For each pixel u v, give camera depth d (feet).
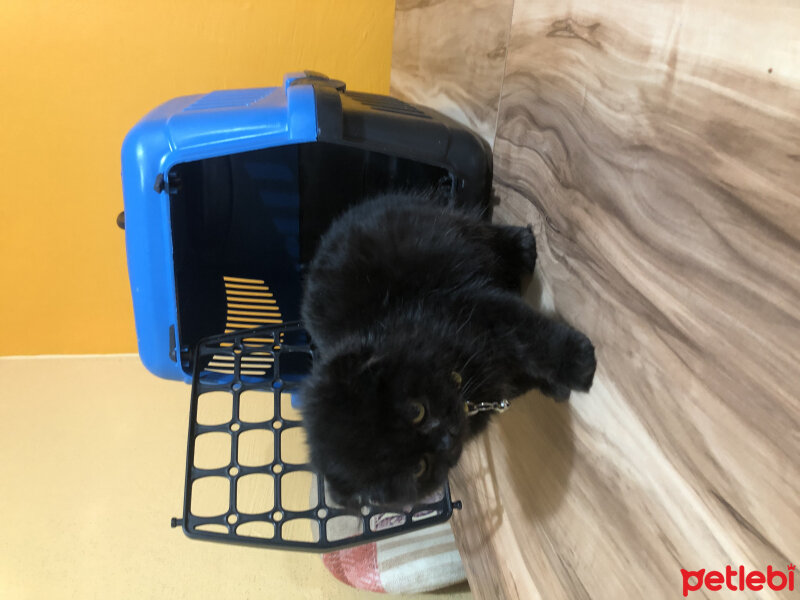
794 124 1.17
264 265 3.66
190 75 4.57
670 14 1.52
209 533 2.35
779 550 1.24
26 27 4.20
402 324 2.26
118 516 4.03
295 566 3.74
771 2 1.21
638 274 1.70
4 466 4.35
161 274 2.94
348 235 2.67
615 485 1.83
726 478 1.38
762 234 1.26
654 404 1.64
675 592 1.56
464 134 2.84
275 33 4.55
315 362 2.52
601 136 1.88
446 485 2.64
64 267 5.06
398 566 3.38
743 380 1.32
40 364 5.34
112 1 4.23
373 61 4.78
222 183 3.38
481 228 2.57
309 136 2.60
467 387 2.21
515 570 2.49
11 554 3.80
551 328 2.05
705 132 1.41
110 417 4.80
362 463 1.96
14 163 4.60
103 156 4.70
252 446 4.50
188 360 3.22
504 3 2.67
